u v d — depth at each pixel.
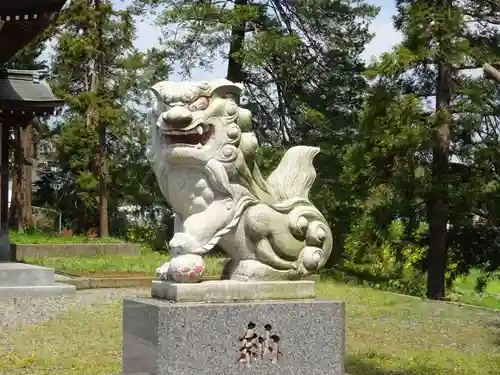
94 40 29.61
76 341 9.28
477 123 19.31
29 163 28.25
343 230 24.11
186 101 5.92
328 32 25.86
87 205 34.88
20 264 16.06
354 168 20.41
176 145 5.96
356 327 11.03
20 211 33.38
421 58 18.62
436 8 19.17
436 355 8.94
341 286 17.28
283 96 26.23
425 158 20.28
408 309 13.17
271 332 5.83
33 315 11.69
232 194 6.05
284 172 6.59
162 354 5.51
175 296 5.71
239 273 6.15
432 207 20.16
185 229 5.98
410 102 18.89
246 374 5.72
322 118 24.47
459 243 21.66
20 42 19.30
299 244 6.30
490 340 10.10
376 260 22.12
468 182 19.69
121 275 18.56
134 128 31.42
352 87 25.92
